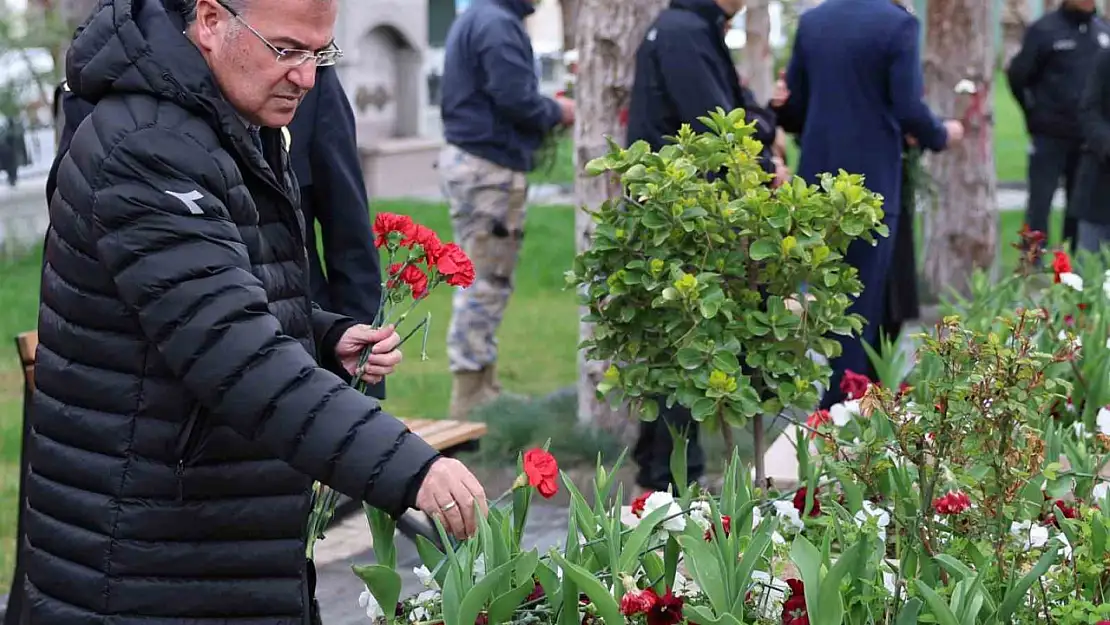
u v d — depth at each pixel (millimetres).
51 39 10781
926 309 9625
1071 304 5211
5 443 6691
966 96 9750
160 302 2201
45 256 2420
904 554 2852
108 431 2324
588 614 2678
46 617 2414
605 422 6355
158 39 2270
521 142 7008
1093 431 4086
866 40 6012
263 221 2416
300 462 2225
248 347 2199
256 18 2275
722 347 3326
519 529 2793
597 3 6211
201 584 2369
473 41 6785
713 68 5340
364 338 2717
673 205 3342
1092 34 9820
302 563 2412
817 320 3418
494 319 7148
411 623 2670
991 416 2822
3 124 12016
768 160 5672
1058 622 2670
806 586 2453
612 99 6258
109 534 2340
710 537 2857
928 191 7301
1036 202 10141
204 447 2316
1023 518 3053
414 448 2223
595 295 3475
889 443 3244
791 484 3984
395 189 15719
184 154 2240
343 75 15141
